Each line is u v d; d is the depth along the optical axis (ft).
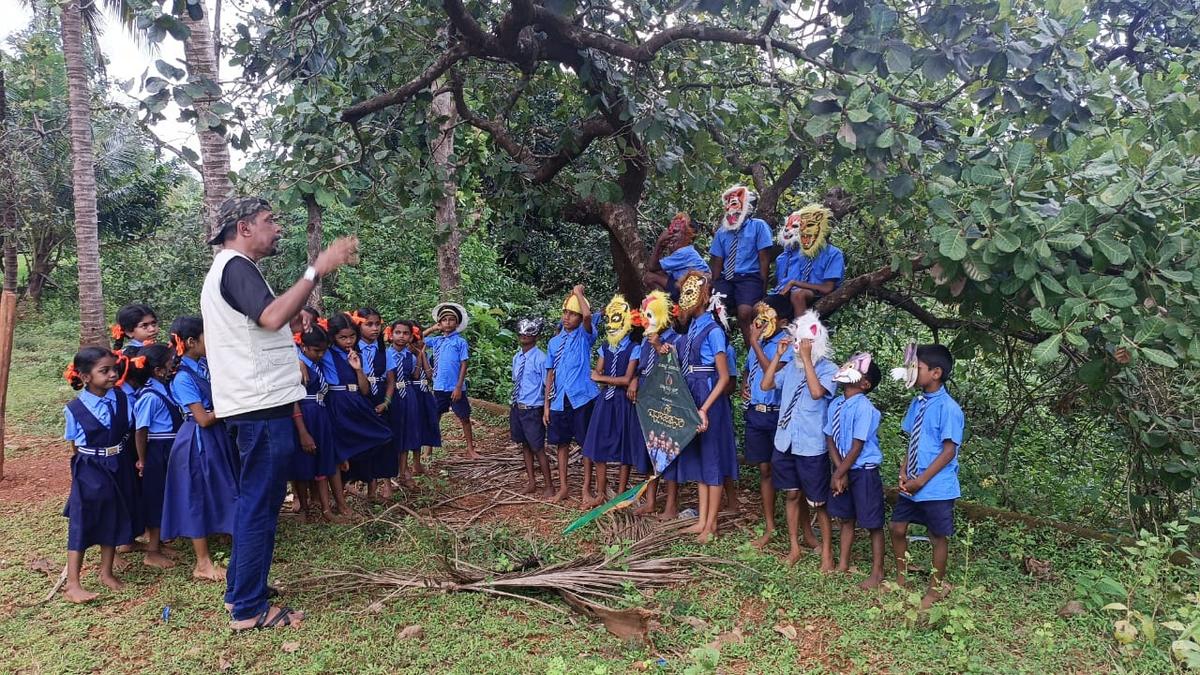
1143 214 12.07
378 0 17.62
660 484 20.22
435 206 20.27
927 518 13.07
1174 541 15.49
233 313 11.49
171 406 15.02
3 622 12.47
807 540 15.98
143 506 14.70
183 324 14.03
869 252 20.20
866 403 13.65
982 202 12.17
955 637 11.47
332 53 17.07
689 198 24.38
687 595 13.32
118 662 11.29
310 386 16.35
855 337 24.91
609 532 16.49
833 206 20.35
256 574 12.05
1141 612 12.39
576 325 19.19
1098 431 20.92
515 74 22.56
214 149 24.80
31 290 54.75
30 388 32.37
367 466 18.25
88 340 34.60
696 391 15.92
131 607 13.12
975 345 18.90
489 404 28.84
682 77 20.29
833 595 13.34
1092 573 13.61
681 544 15.71
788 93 16.71
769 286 21.58
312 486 18.58
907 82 17.72
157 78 13.57
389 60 18.78
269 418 11.78
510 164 21.25
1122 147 12.39
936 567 13.10
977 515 17.22
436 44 19.02
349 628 12.12
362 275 36.94
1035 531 16.20
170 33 12.94
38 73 45.73
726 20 18.66
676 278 18.44
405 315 34.19
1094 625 12.26
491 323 32.78
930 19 12.06
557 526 17.30
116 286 49.78
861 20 12.35
